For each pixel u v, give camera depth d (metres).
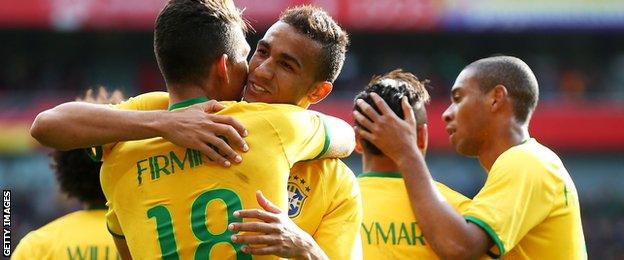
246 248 6.85
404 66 55.69
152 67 55.91
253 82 7.73
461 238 8.36
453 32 51.34
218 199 7.02
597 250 47.19
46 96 50.97
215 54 7.29
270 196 7.06
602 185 52.00
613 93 54.25
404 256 8.70
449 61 56.06
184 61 7.27
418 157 8.70
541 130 51.38
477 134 9.30
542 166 8.73
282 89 7.71
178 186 7.09
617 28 49.75
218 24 7.31
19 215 45.94
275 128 7.22
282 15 8.00
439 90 54.53
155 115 7.05
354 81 53.25
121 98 10.52
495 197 8.55
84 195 10.15
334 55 7.84
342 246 7.59
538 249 8.77
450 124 9.41
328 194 7.68
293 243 6.92
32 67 55.19
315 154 7.55
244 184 7.04
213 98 7.43
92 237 9.98
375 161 9.07
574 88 54.09
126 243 7.74
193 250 7.00
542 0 49.56
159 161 7.17
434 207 8.50
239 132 7.07
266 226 6.82
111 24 49.09
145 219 7.14
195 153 7.12
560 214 8.78
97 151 7.41
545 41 56.06
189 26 7.25
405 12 49.25
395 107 8.93
